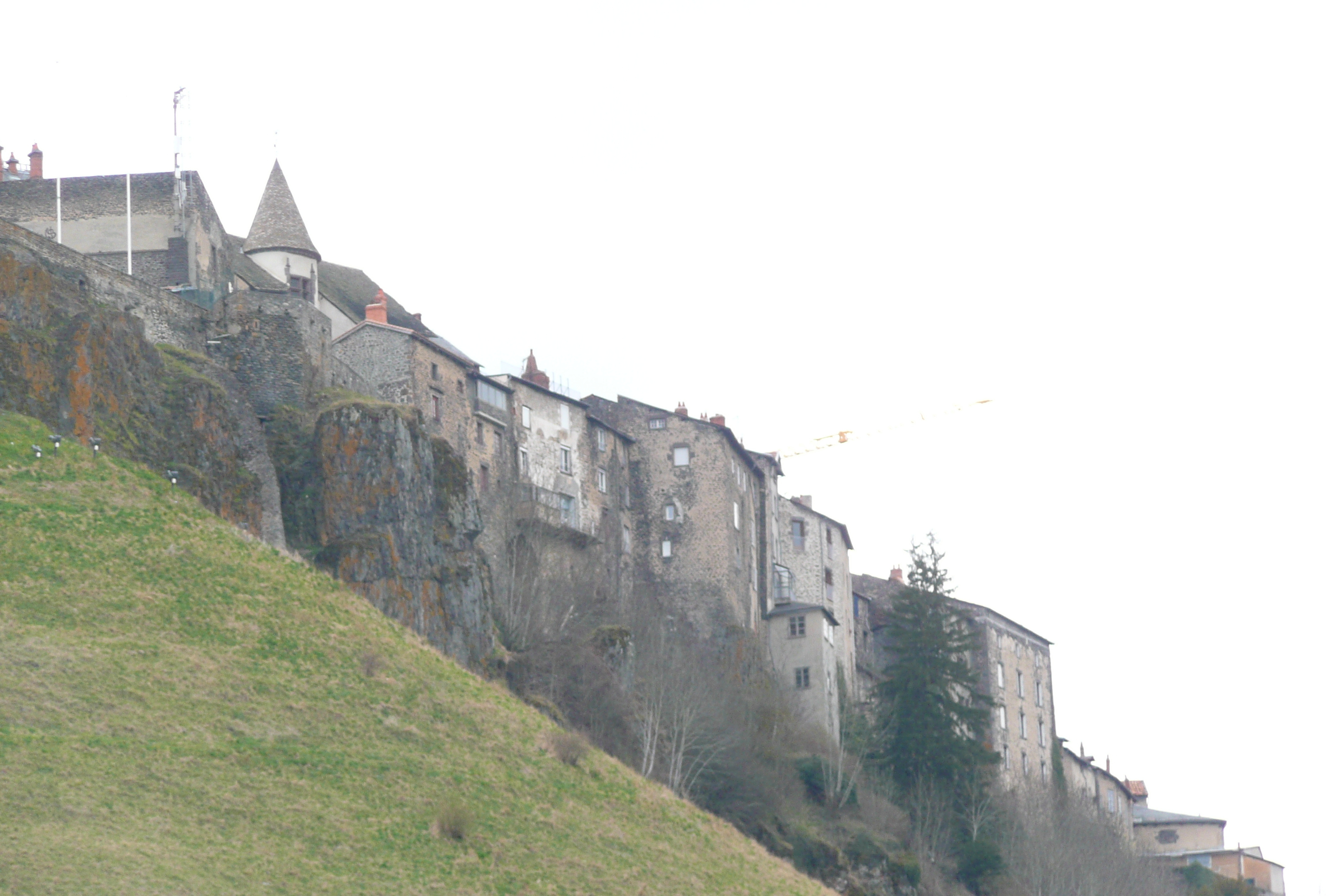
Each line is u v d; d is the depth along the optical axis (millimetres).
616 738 83188
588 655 86750
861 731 110438
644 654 94000
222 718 60531
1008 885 98250
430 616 78938
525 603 90750
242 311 84125
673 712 86438
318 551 77000
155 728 57875
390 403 85625
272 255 104812
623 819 69188
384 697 67688
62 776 52438
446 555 82500
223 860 51406
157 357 76625
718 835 73750
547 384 109000
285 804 56875
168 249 93125
